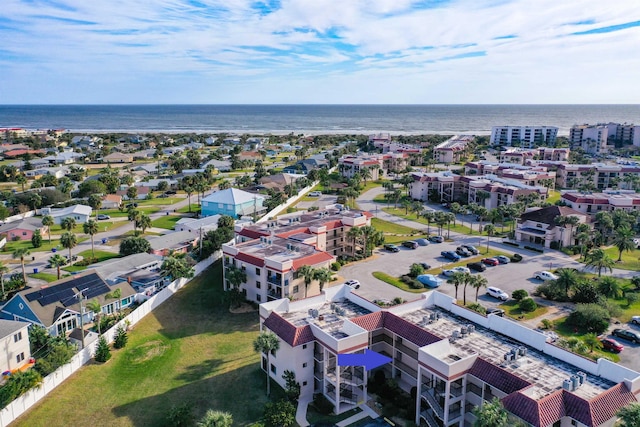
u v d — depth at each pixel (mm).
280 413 53562
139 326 79625
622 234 111812
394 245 123000
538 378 49094
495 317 59844
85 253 120125
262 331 65312
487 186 167750
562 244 121250
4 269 96688
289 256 88312
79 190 188250
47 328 74062
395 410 56406
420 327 58812
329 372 58812
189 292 93062
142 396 60656
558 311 83312
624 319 79688
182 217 160500
